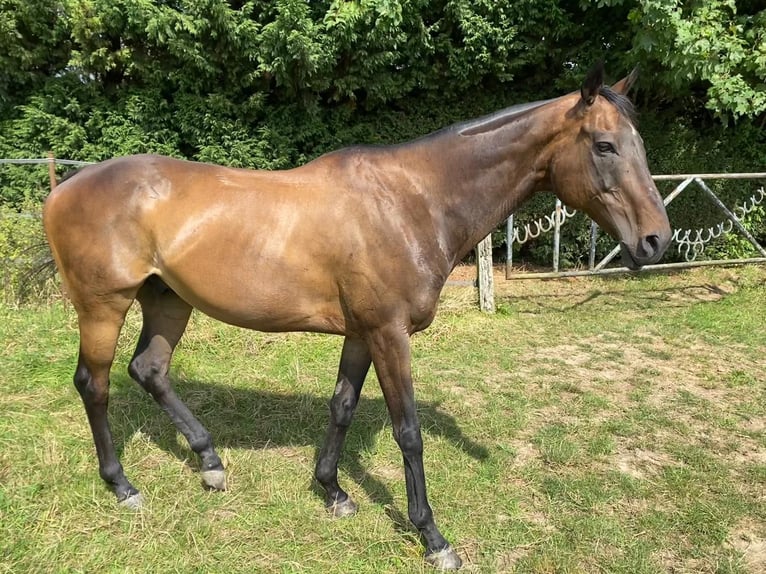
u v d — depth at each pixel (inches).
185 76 244.8
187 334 161.5
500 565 80.6
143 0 216.5
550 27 245.1
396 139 274.4
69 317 169.9
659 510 93.4
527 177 77.2
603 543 84.9
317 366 153.3
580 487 99.0
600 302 225.8
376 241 72.5
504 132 75.7
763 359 167.0
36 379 131.4
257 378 143.3
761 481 102.6
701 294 236.1
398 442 77.7
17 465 96.0
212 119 250.1
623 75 243.0
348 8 217.2
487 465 105.8
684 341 182.1
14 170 248.4
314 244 73.8
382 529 86.4
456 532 86.5
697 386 147.8
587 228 269.7
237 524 86.5
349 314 76.2
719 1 215.8
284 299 76.0
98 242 77.4
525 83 275.3
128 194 77.0
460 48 250.4
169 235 76.1
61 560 76.5
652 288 243.9
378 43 231.9
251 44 229.8
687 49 196.7
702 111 279.1
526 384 146.9
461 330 186.7
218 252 75.1
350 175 75.7
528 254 299.6
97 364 84.7
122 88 255.9
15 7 228.5
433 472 102.9
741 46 211.2
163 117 254.4
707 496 97.5
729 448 114.9
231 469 101.5
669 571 80.1
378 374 77.6
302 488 97.1
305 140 269.7
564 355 169.8
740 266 269.4
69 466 97.5
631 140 69.7
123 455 103.3
